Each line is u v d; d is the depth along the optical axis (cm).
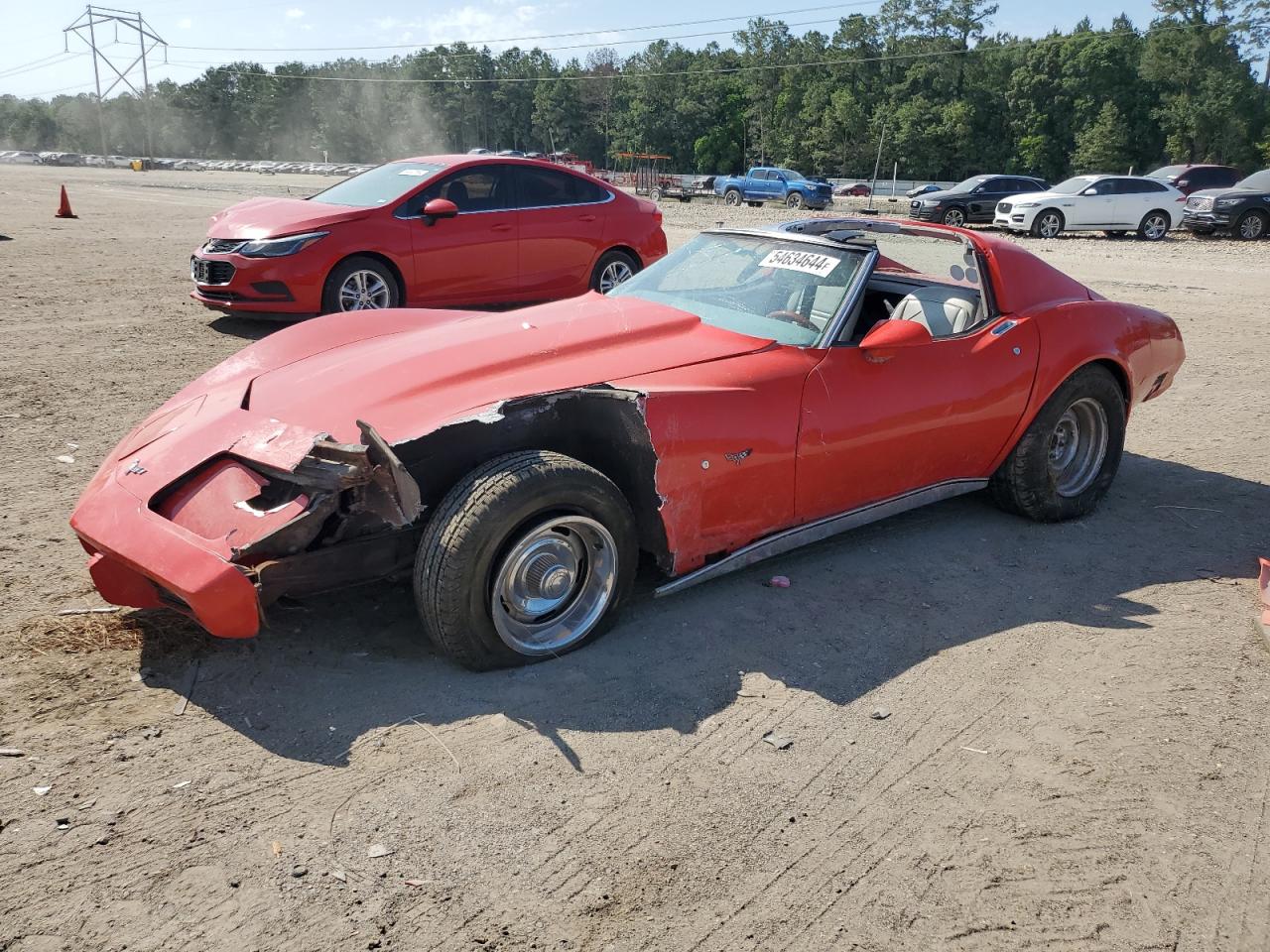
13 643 312
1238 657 343
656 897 221
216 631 274
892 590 387
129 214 2022
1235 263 1728
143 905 211
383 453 267
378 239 812
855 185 6700
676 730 286
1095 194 2317
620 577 327
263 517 284
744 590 380
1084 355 444
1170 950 214
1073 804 261
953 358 407
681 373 344
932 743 286
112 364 688
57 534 401
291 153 14850
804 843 241
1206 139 7619
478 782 257
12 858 223
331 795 250
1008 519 474
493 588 297
